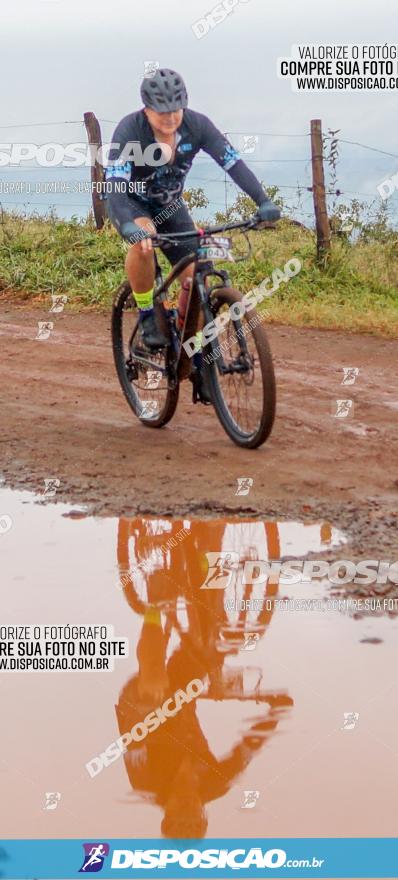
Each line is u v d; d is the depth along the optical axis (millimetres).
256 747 3113
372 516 5402
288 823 2723
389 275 14047
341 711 3342
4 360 9992
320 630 4012
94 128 16656
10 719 3320
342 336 11164
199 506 5617
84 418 7695
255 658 3771
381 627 4031
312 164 14141
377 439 6980
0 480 6156
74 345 10672
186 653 3822
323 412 7777
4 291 14000
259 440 6531
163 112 6176
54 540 5148
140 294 6637
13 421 7574
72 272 14258
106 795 2867
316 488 5898
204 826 2715
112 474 6230
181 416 7777
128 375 7508
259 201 6398
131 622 4137
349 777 2939
